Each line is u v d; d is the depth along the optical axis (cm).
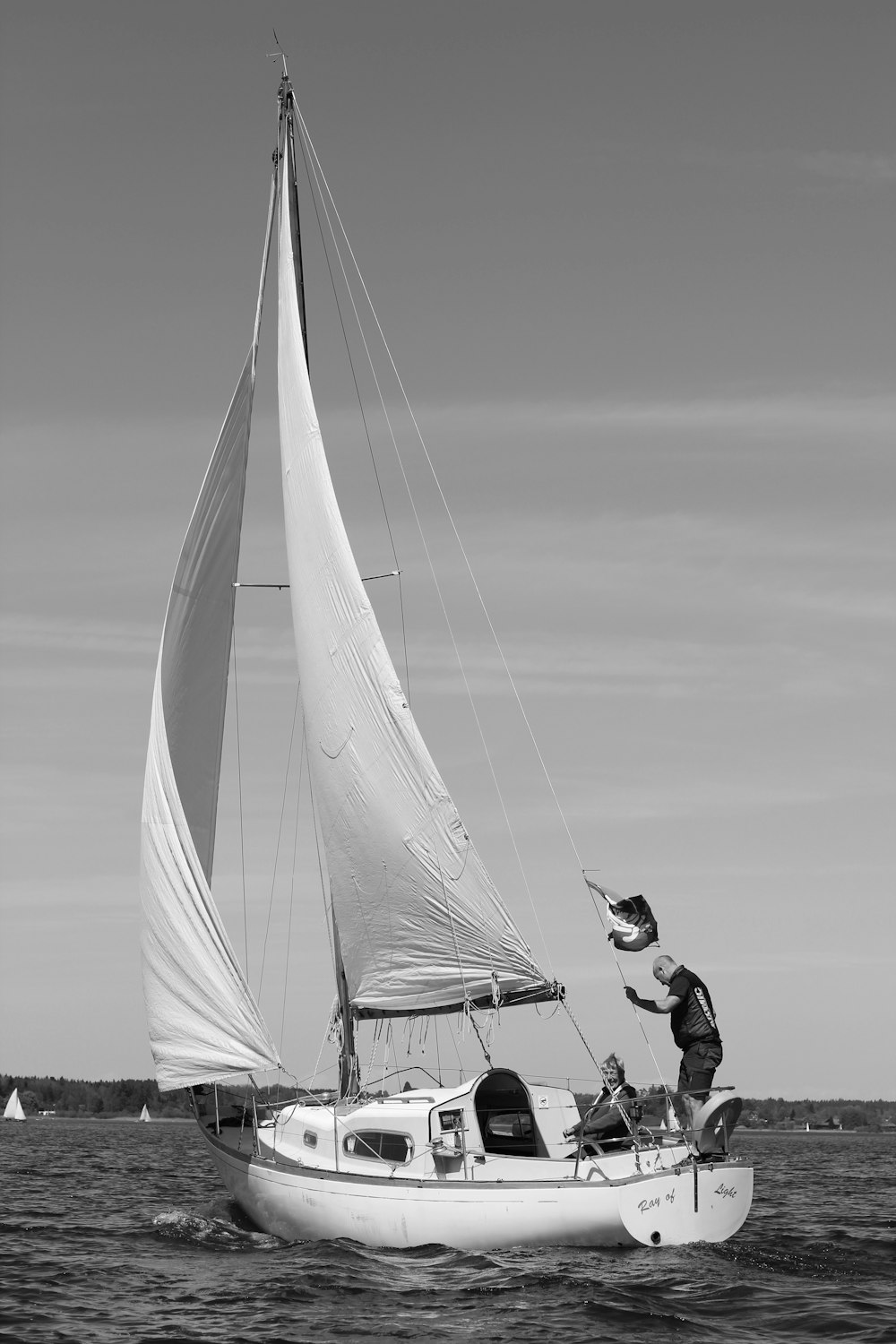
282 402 2373
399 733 2088
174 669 2358
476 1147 1772
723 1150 1720
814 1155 6794
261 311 2505
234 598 2447
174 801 2212
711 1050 1727
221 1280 1614
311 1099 2133
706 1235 1670
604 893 1883
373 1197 1781
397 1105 1861
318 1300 1466
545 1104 1838
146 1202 2806
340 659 2183
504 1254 1667
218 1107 2253
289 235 2439
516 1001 2052
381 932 2128
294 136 2519
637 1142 1725
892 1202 2909
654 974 1769
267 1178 1948
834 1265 1634
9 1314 1433
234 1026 2142
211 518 2402
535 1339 1286
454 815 2038
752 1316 1366
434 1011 2095
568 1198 1656
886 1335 1283
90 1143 6962
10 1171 3997
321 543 2234
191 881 2191
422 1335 1305
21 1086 14612
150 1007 2211
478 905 2030
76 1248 1925
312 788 2247
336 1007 2211
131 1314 1424
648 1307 1397
